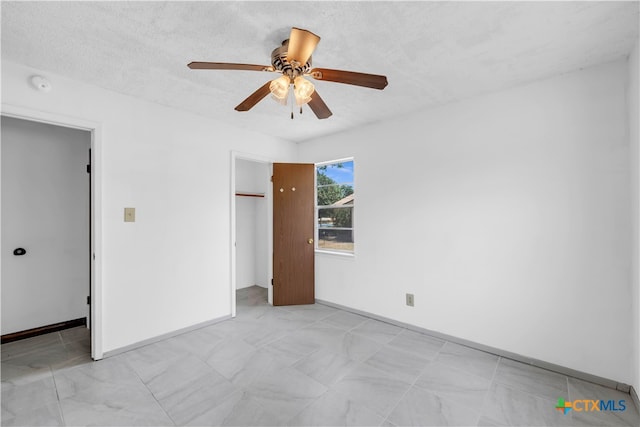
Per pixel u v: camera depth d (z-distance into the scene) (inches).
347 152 143.8
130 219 103.1
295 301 155.1
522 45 73.1
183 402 74.1
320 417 69.0
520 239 94.9
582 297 84.9
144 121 107.0
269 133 149.6
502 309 98.2
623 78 79.0
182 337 113.4
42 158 119.4
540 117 91.5
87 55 77.9
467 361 94.8
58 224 123.1
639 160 69.3
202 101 108.7
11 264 112.6
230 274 133.9
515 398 76.0
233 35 69.2
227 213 133.1
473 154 104.3
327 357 97.3
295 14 61.5
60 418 68.2
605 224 81.6
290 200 155.6
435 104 111.0
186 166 118.9
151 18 63.0
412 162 120.0
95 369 89.7
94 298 95.3
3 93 79.9
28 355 98.8
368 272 135.0
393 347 104.8
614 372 80.0
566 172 87.3
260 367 91.0
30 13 60.9
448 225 110.3
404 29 66.7
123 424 66.4
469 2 58.1
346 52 76.0
